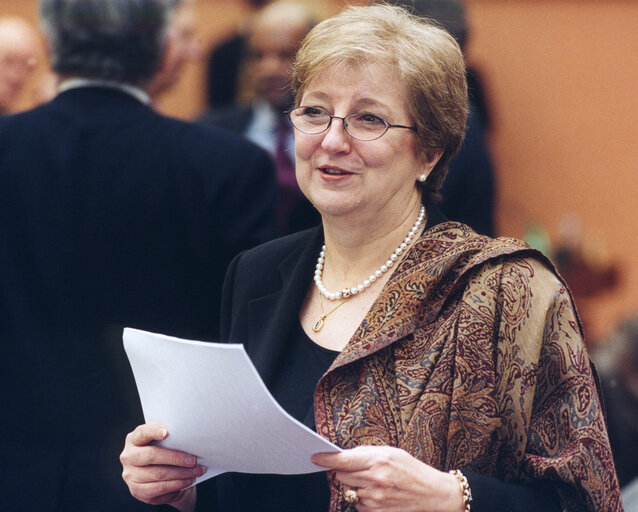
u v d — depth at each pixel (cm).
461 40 1082
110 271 930
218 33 1838
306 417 710
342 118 714
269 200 975
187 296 943
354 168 716
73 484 920
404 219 747
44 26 979
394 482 634
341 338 735
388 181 722
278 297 779
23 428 924
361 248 748
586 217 1841
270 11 1446
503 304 689
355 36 716
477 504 652
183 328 945
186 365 642
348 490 648
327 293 752
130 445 691
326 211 725
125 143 944
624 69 1827
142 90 978
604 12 1827
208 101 1822
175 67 1113
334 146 711
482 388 677
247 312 793
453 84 729
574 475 663
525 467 680
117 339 931
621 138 1828
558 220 1844
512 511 659
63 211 928
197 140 958
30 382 921
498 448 684
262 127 1452
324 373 722
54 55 977
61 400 922
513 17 1838
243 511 732
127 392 933
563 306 693
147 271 934
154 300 936
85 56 962
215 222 944
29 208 931
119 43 958
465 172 1055
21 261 928
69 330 926
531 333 684
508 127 1845
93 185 933
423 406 674
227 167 955
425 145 729
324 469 647
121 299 931
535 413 688
